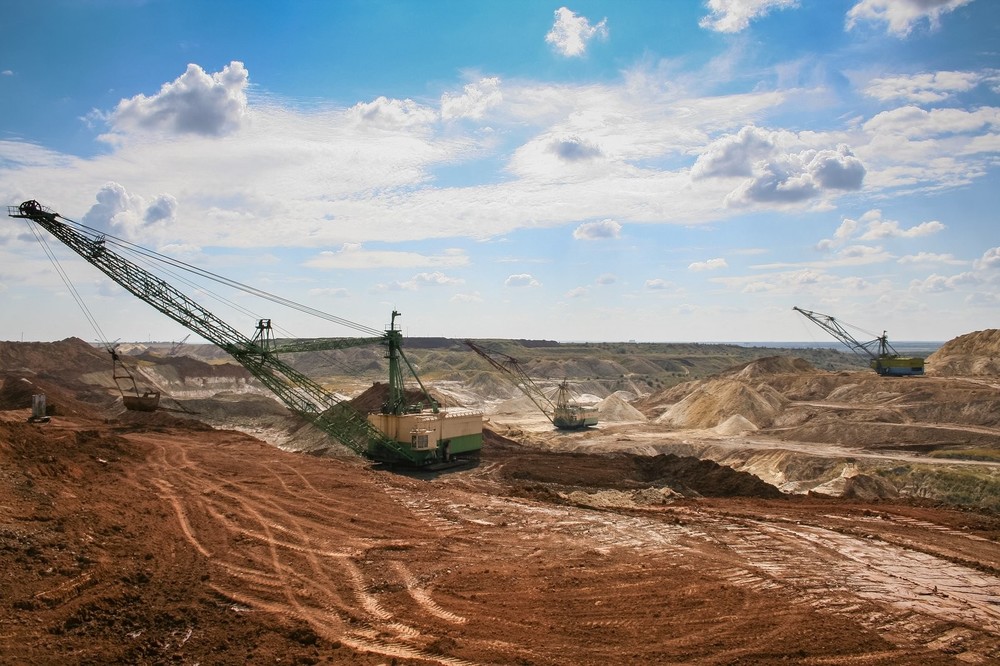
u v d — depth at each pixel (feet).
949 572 85.30
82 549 67.87
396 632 60.64
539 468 208.44
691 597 72.38
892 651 60.18
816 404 363.97
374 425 215.51
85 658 47.73
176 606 60.44
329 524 100.63
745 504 134.41
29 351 391.45
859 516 120.06
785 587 77.30
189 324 192.44
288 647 55.83
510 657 55.67
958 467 220.43
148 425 209.36
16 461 99.25
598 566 83.82
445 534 99.30
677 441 299.38
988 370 410.31
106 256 185.68
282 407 353.31
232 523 95.81
